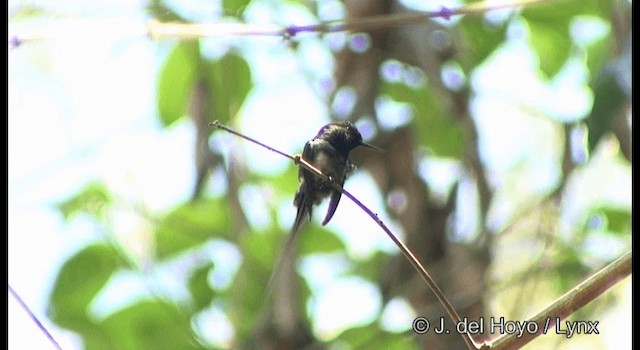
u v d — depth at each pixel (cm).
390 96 1174
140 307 1080
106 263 1103
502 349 594
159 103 1099
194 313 1129
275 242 1167
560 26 1135
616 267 596
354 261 1197
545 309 600
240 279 1142
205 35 845
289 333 1028
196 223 1174
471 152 1083
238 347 1040
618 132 714
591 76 989
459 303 1031
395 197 1076
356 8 1079
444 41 1124
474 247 1055
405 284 1050
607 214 1112
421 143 1190
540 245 1138
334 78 1105
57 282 1079
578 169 1047
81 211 1134
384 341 1062
